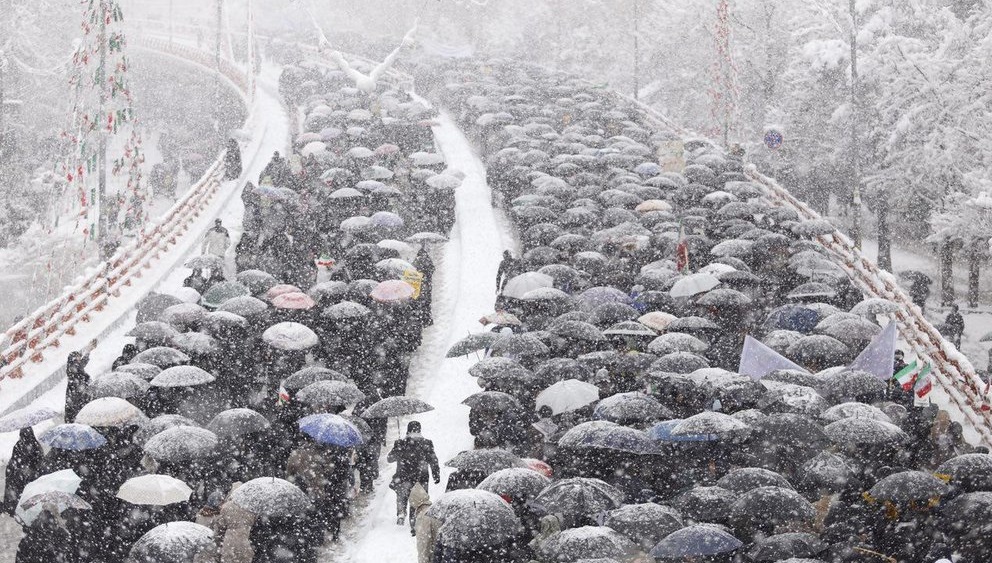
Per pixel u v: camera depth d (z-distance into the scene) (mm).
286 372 42875
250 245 62406
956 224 94250
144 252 68938
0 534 38188
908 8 117000
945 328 73062
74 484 28906
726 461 32906
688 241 59531
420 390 51406
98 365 52562
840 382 36875
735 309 49031
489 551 28094
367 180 72375
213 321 43312
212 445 31047
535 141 84188
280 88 128250
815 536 26406
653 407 33344
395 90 112375
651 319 46188
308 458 33781
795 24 128875
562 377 38062
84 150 73625
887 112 108188
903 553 28312
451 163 100000
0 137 116750
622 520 26703
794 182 128750
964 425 49594
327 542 35688
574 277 53031
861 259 70750
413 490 34438
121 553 31406
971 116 101875
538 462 33250
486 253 72938
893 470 31188
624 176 73688
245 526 28781
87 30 72625
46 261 104562
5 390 47750
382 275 53656
